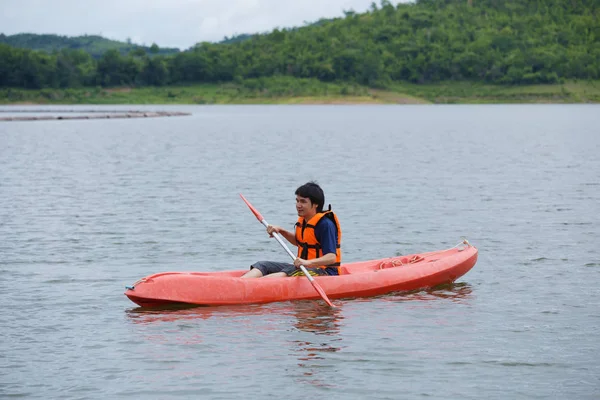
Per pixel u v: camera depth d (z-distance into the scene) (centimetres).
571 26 16212
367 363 587
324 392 534
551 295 780
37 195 1534
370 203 1417
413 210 1334
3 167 2136
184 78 14038
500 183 1734
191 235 1109
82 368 577
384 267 846
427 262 833
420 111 9475
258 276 775
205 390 537
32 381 553
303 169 2086
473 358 598
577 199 1464
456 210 1333
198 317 704
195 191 1598
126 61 13750
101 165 2214
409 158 2466
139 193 1565
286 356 602
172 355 604
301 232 784
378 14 17188
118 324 683
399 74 14100
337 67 13975
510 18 16562
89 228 1159
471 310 730
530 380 555
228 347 623
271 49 14988
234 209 1350
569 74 13925
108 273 876
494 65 13788
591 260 937
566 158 2427
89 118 6256
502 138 3669
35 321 692
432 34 15250
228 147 3041
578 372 570
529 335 652
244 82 13675
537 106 11875
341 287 770
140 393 532
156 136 3866
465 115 7750
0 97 12544
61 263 924
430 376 562
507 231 1134
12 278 848
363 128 4934
